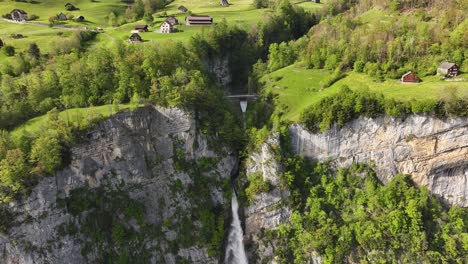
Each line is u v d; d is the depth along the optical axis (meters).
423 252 102.69
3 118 103.00
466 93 106.12
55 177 94.31
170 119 109.19
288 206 111.62
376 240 104.50
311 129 113.56
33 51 128.88
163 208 109.56
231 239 115.88
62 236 95.56
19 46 140.62
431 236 104.75
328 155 115.06
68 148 96.12
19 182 89.38
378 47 133.00
